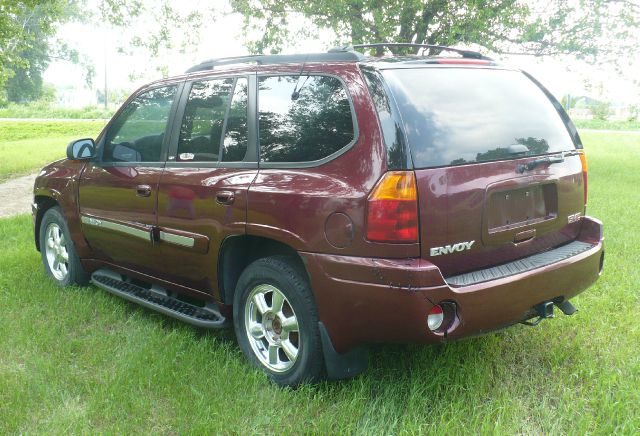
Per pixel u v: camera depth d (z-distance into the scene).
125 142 4.62
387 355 3.85
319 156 3.29
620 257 5.98
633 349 3.89
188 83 4.25
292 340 3.50
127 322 4.54
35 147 21.91
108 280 5.01
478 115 3.32
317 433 3.01
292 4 15.48
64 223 5.28
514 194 3.35
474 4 13.61
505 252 3.31
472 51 3.99
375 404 3.22
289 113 3.52
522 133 3.47
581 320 4.35
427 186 2.96
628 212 8.39
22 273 5.73
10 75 18.12
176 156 4.16
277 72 3.67
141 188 4.29
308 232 3.20
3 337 4.21
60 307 4.77
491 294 3.04
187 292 4.23
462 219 3.06
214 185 3.74
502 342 4.07
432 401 3.32
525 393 3.43
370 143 3.05
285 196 3.31
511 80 3.71
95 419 3.20
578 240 3.83
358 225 3.01
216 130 3.92
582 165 3.85
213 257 3.80
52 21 20.72
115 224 4.58
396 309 2.94
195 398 3.33
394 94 3.09
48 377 3.61
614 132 40.31
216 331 4.37
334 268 3.10
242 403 3.27
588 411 3.17
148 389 3.48
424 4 14.36
